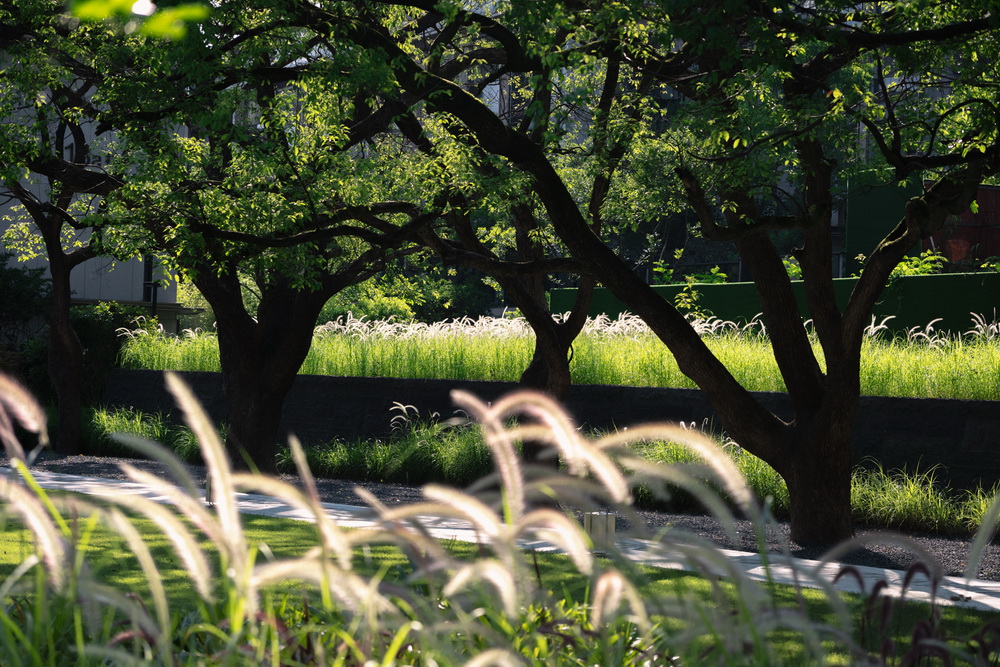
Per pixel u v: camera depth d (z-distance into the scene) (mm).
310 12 16594
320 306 25250
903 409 22172
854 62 17953
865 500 20406
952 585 13453
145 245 19859
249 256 19812
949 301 29797
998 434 20781
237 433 25781
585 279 22031
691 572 11602
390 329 33750
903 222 17141
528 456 21312
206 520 3248
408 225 18500
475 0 19469
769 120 15375
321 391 30469
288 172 17859
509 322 32969
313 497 3352
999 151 14688
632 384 27406
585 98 17750
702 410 24594
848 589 12562
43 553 3418
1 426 3426
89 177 21953
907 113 17312
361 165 18359
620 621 4789
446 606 5125
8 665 3348
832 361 17203
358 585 3424
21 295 39781
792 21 13430
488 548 4289
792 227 15922
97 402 35000
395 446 26891
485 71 25891
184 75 17516
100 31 17922
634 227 21750
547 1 13961
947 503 20000
